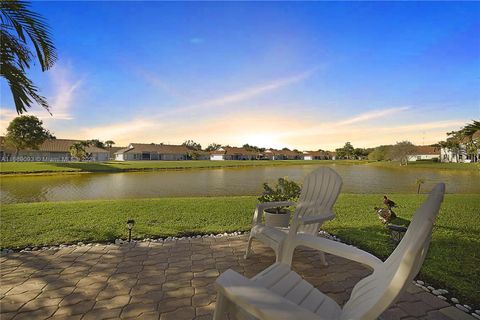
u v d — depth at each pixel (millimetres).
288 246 2590
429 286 2670
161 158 67875
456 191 13031
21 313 2207
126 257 3424
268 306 1084
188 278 2857
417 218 1312
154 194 12586
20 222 5145
